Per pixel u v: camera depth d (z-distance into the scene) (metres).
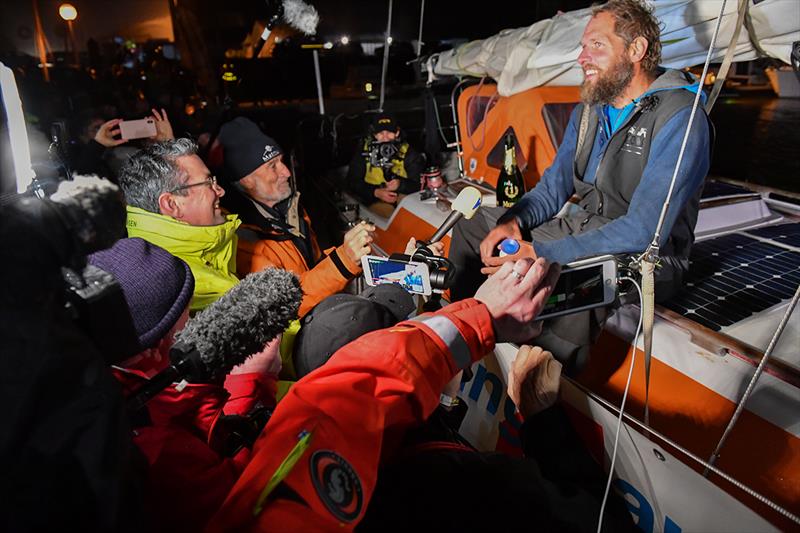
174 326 1.01
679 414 1.61
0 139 0.72
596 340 1.84
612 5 1.76
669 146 1.67
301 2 3.55
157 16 15.27
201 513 0.87
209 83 10.45
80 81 6.13
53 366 0.56
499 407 1.92
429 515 1.01
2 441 0.54
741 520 1.29
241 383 1.41
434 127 4.26
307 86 10.47
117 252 0.97
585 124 2.03
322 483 0.76
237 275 2.24
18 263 0.56
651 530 1.50
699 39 1.86
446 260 1.40
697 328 1.69
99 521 0.58
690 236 1.91
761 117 9.77
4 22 11.88
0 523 0.54
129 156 1.86
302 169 5.09
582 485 1.37
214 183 1.89
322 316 1.30
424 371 0.93
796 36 1.63
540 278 1.01
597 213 2.04
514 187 2.80
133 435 0.92
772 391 1.46
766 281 1.98
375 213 3.71
